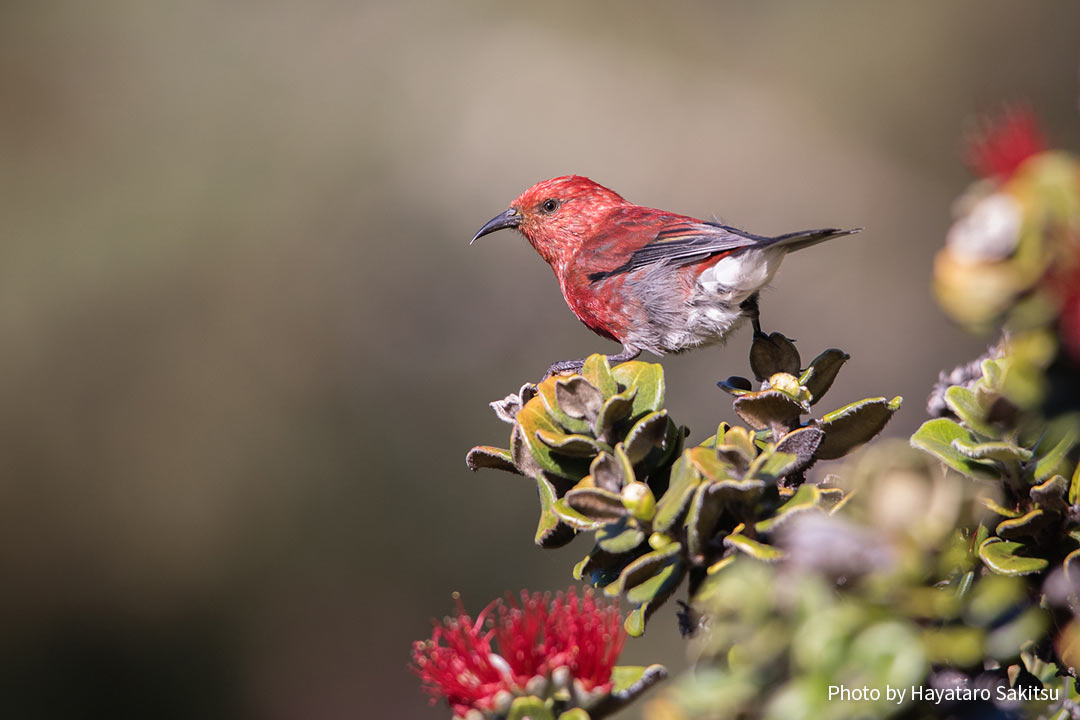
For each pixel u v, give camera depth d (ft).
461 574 48.55
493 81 60.49
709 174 58.39
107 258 55.62
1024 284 7.24
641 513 9.81
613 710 9.91
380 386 52.70
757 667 8.15
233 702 48.93
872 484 8.25
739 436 9.79
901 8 61.16
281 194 57.57
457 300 54.39
